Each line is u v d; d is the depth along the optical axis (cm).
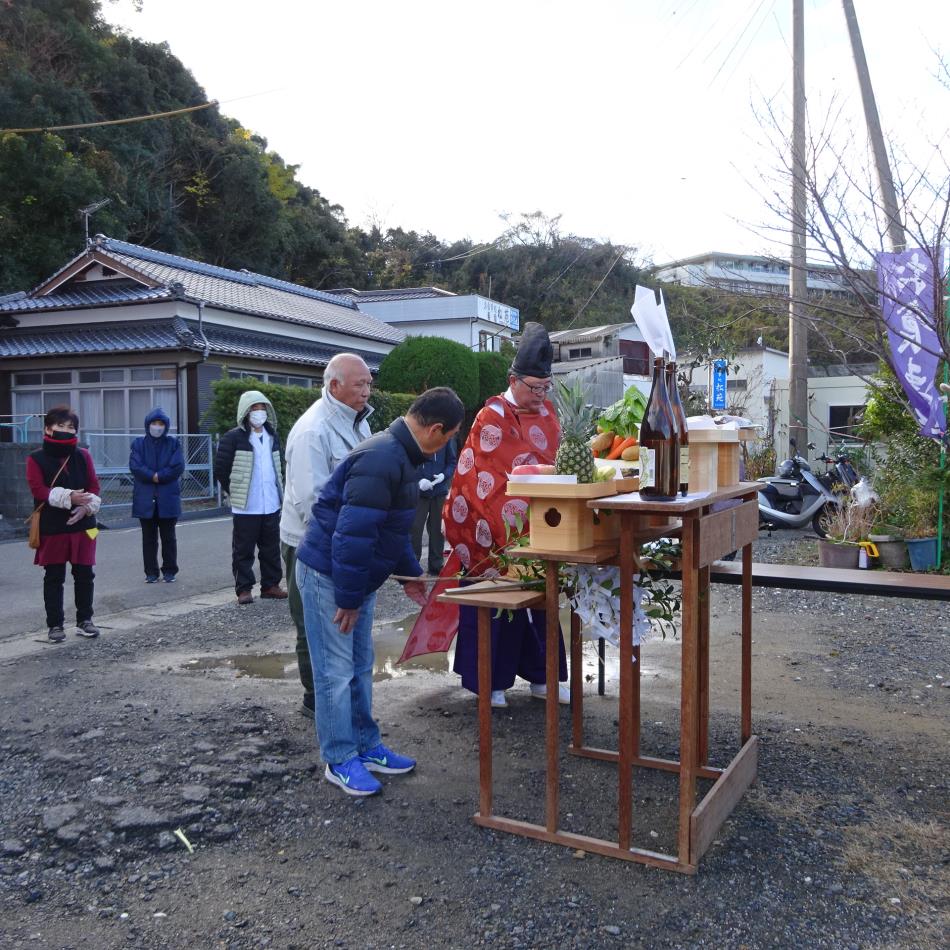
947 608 618
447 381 2084
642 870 256
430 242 5219
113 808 296
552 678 268
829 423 1970
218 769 329
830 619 590
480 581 322
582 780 326
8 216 2280
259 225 3478
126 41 3092
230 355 1742
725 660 491
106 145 2841
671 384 244
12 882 255
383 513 291
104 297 1819
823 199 692
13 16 2652
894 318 697
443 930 228
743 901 238
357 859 266
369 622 332
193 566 870
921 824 285
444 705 416
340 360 368
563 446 252
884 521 802
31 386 1822
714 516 259
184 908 240
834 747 354
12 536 1108
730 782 292
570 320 4581
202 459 1466
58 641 551
